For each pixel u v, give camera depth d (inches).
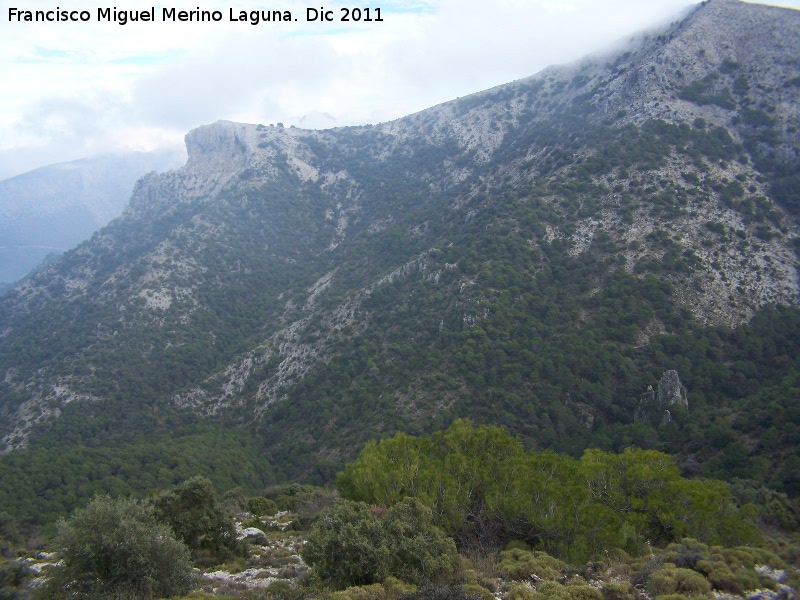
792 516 1107.9
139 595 571.2
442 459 981.8
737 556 606.2
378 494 872.9
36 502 1843.0
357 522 645.3
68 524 606.2
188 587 622.8
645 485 882.8
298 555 861.2
